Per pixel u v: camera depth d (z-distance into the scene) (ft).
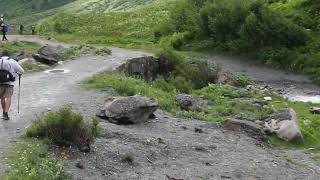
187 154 51.52
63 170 38.40
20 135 46.55
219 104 81.15
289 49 157.79
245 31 164.86
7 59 51.57
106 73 93.71
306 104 98.78
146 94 76.23
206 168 47.91
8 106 52.24
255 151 56.65
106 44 176.24
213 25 173.78
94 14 287.28
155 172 44.80
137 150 49.21
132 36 210.79
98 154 45.50
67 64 105.91
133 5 517.14
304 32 159.84
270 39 162.09
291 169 51.55
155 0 491.72
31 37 182.29
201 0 199.93
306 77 136.46
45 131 45.83
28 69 94.53
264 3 176.55
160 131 58.13
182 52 168.04
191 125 63.62
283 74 140.46
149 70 115.65
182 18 199.72
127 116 58.29
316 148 62.34
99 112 59.41
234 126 64.23
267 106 84.02
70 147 44.80
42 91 72.28
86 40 186.39
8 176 35.01
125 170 43.91
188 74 112.98
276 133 65.10
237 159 52.24
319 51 150.71
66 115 45.80
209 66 122.72
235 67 148.56
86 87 76.79
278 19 161.79
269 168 50.70
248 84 123.85
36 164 38.47
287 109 71.10
